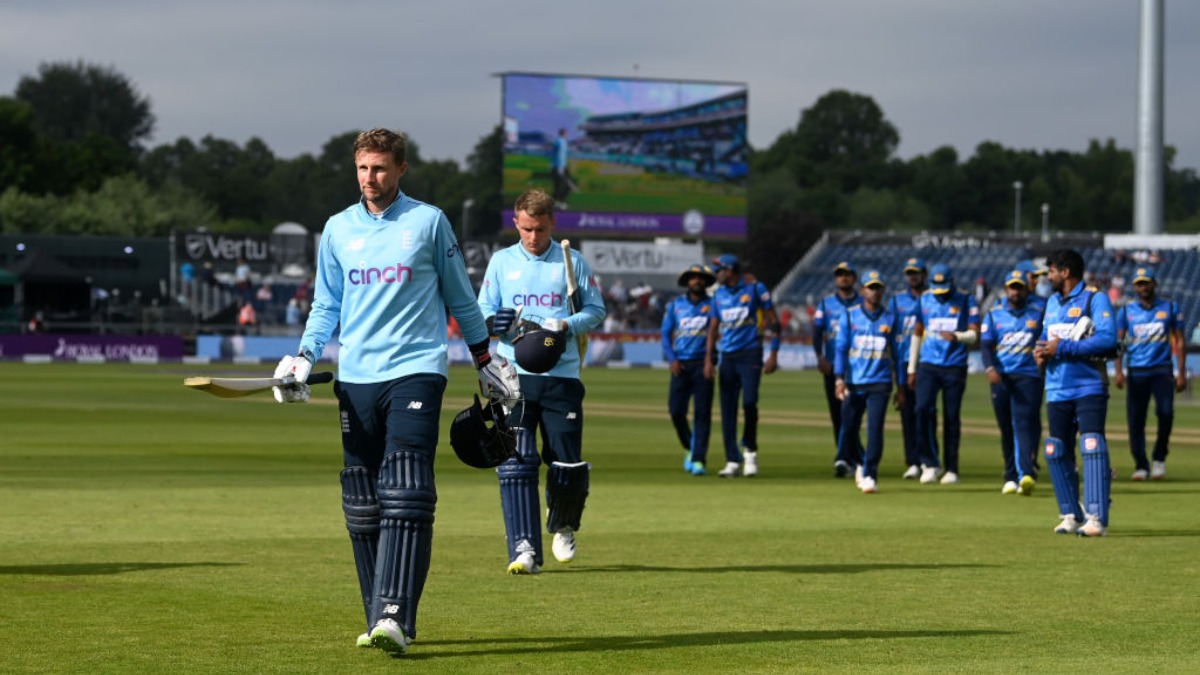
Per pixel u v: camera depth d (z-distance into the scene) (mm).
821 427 37344
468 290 10102
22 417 36219
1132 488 22969
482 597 11883
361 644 9727
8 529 15867
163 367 73688
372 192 9867
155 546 14625
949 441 23562
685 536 16078
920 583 12734
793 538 15914
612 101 89875
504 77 89062
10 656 9344
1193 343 80062
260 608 11172
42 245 94188
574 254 13617
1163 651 9812
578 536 16047
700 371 24891
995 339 21625
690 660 9453
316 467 24469
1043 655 9656
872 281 21812
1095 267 101312
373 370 9742
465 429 10297
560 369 13414
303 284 93625
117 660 9258
